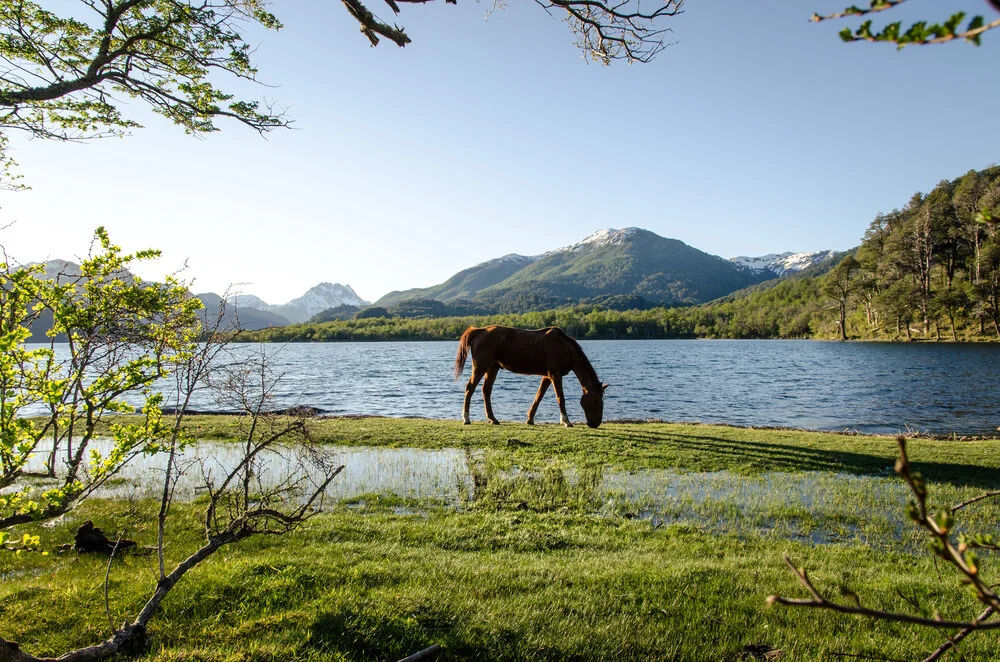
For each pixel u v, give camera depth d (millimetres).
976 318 68125
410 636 4324
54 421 3369
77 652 3529
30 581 5262
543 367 14914
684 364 52625
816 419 21062
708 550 6566
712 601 5035
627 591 5172
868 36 1214
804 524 7688
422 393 30672
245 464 4289
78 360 3457
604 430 14250
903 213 91812
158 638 4211
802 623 4703
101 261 3598
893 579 5605
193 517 7355
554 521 7551
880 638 4453
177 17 5469
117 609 4602
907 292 72625
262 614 4605
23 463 3252
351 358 69938
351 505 8289
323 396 29172
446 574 5477
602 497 8727
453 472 10234
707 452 11789
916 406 24188
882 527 7633
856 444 12836
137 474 10133
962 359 46562
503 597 5016
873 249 87938
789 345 87938
